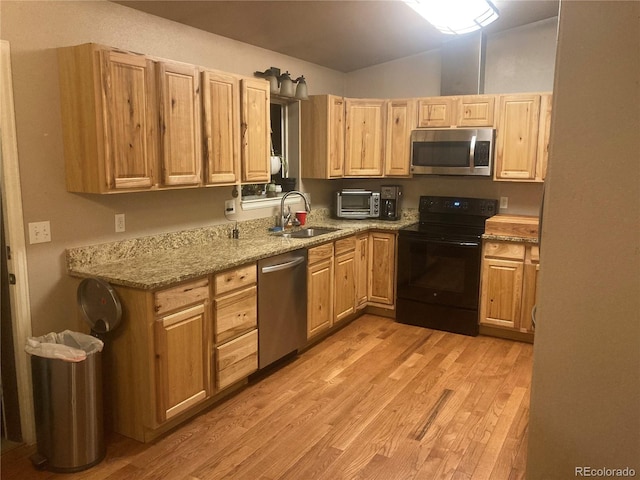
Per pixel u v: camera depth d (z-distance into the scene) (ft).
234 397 10.18
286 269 11.30
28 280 8.28
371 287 15.35
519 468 7.83
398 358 12.25
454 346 13.07
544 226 3.76
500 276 13.42
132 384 8.45
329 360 12.09
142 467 7.86
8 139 7.84
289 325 11.62
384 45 14.55
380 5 11.26
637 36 3.35
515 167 13.85
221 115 10.32
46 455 7.82
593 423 3.78
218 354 9.50
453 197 15.70
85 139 8.27
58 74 8.37
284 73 13.53
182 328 8.70
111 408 8.78
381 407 9.79
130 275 8.44
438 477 7.62
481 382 10.91
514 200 15.02
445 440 8.63
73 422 7.63
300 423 9.18
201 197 11.57
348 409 9.71
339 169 15.21
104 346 8.65
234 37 12.10
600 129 3.51
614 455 3.74
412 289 14.56
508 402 10.00
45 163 8.35
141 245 10.08
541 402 3.93
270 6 10.66
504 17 13.34
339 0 10.78
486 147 13.89
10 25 7.76
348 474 7.68
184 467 7.86
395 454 8.21
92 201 9.16
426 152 14.73
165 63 8.98
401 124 15.15
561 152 3.64
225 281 9.55
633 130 3.43
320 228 14.33
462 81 14.78
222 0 9.92
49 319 8.62
